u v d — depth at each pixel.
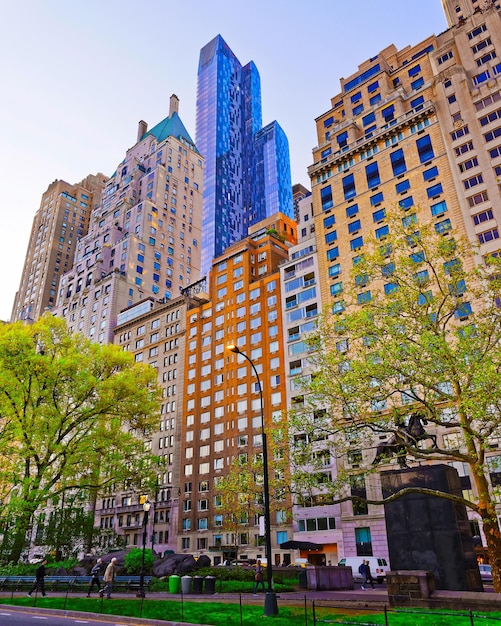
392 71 76.69
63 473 35.78
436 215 58.91
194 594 25.56
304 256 72.44
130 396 39.19
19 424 34.62
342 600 21.05
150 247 117.31
